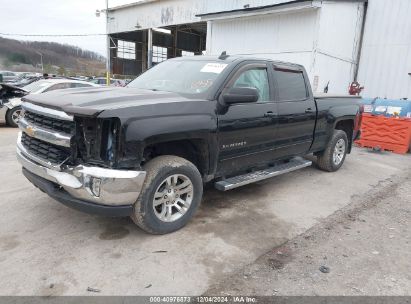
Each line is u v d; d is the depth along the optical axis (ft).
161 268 10.07
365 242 12.37
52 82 36.11
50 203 14.32
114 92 12.39
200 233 12.35
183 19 69.92
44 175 11.05
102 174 9.91
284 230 13.02
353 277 10.12
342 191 18.03
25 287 8.96
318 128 18.93
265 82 15.43
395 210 15.67
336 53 40.04
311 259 11.02
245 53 44.80
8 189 15.85
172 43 108.78
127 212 10.84
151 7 76.38
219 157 13.30
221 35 47.50
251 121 14.17
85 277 9.49
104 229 12.26
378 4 40.86
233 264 10.49
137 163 10.49
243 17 43.93
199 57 15.96
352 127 22.36
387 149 29.78
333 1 37.22
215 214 14.14
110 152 10.24
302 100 17.54
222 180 14.43
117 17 85.92
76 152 10.36
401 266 10.85
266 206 15.33
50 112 10.69
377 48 41.57
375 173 22.18
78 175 10.14
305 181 19.48
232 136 13.48
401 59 39.88
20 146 12.55
